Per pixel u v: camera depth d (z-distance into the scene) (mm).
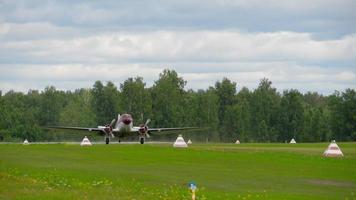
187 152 63031
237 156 58125
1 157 56375
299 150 69250
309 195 34031
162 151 64625
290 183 39344
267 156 58062
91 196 31438
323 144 94562
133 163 51469
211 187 36750
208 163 51625
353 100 184250
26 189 33406
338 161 53719
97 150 66312
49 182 36594
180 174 43281
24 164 49188
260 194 33906
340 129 186500
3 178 37781
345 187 37812
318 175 43719
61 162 51750
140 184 37188
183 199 31344
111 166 48688
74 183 36406
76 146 75375
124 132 91875
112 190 33844
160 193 33094
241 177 42062
